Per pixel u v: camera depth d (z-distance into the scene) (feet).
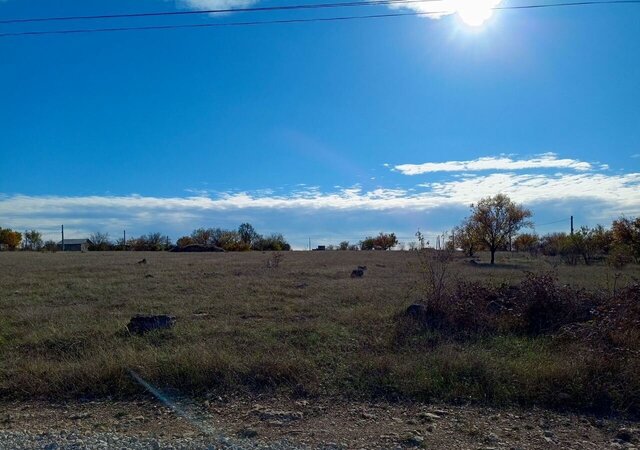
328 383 26.40
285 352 30.66
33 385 26.22
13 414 23.58
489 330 35.78
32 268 98.84
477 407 23.54
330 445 19.62
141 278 76.33
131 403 24.72
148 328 36.65
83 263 117.19
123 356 28.60
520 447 19.53
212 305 48.91
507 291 41.32
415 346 32.14
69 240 351.05
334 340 33.78
